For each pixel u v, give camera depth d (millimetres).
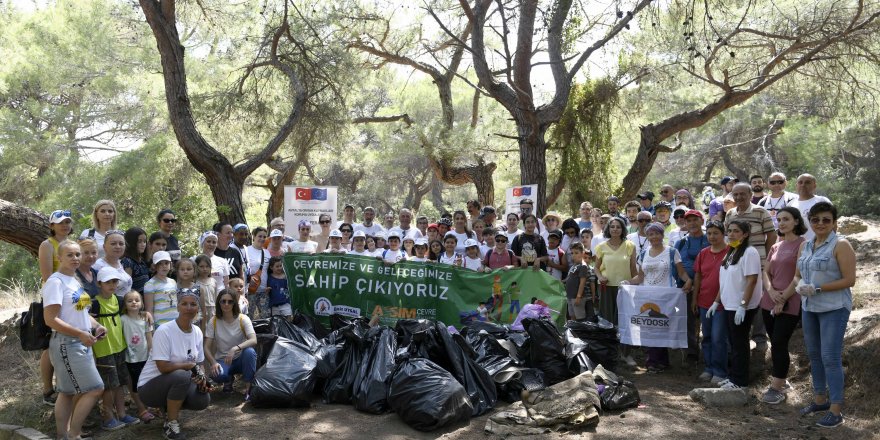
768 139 29578
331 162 23781
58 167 18172
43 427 6305
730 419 6316
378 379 6488
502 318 8633
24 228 8086
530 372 7070
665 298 8102
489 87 15734
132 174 16500
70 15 20219
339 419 6262
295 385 6555
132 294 6234
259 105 16156
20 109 20188
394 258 9461
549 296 8602
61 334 5535
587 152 18938
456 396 6105
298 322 8258
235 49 16812
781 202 8977
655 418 6309
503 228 10914
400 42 19109
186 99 12453
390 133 20656
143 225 16156
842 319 6074
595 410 6211
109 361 5988
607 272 8812
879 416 6105
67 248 5551
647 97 19766
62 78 19438
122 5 19875
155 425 6230
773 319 7238
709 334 7793
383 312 8727
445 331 6805
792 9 13516
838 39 12742
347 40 17047
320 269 8781
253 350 6938
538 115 15930
